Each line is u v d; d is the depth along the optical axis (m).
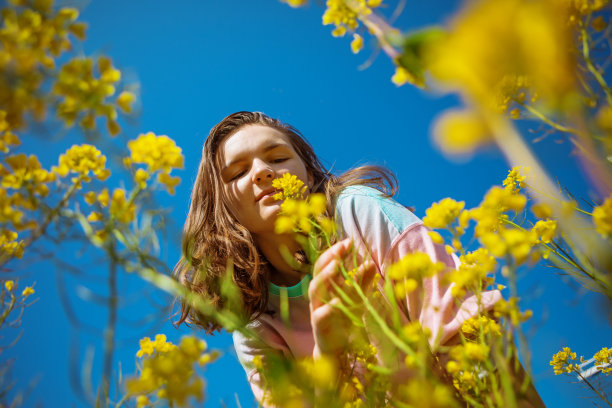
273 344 1.36
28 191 0.48
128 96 0.43
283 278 1.44
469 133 0.18
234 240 1.33
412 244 1.10
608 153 0.28
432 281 0.86
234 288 0.59
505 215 0.63
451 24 0.18
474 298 0.78
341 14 0.52
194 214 1.57
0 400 0.49
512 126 0.19
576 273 0.54
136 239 0.47
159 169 0.49
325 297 0.62
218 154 1.47
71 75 0.40
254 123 1.57
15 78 0.37
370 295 0.66
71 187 0.50
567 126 0.31
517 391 0.47
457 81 0.18
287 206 0.70
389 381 0.58
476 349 0.50
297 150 1.60
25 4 0.39
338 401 0.50
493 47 0.18
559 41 0.19
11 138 0.47
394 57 0.33
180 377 0.47
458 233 0.56
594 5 0.38
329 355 0.61
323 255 0.64
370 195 1.25
